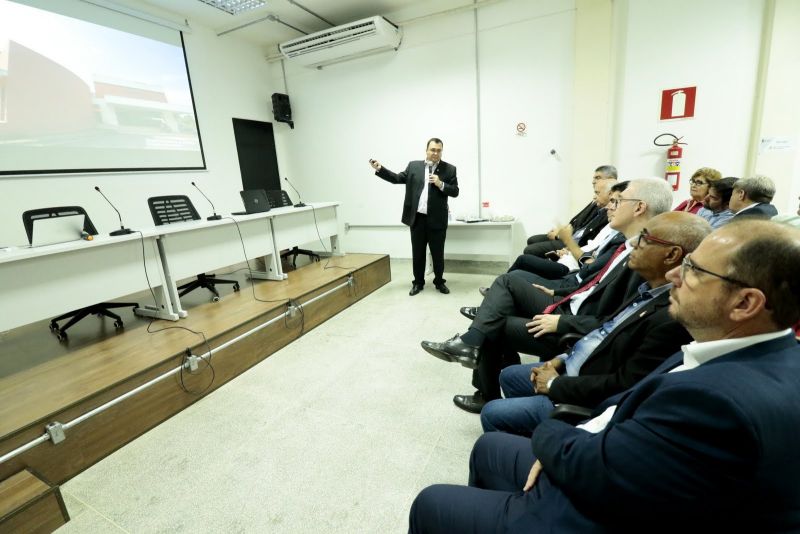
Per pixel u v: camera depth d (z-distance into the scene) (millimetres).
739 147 3209
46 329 2736
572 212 3914
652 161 3484
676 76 3262
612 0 3375
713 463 501
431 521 889
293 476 1553
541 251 3293
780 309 558
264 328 2582
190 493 1497
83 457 1647
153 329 2471
